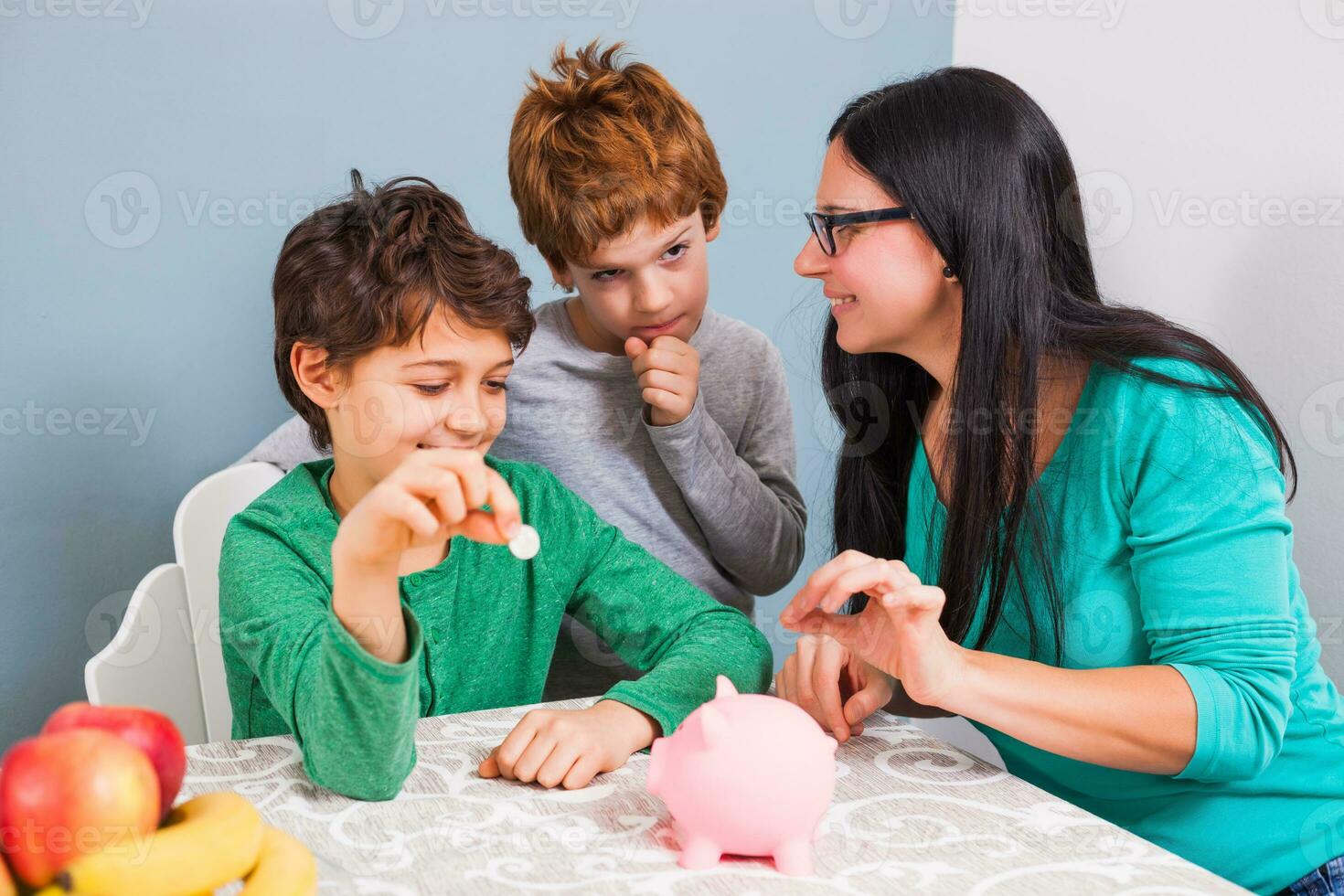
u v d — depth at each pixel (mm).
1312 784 823
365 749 637
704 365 1271
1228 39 1357
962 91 856
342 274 842
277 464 1247
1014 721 719
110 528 1350
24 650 1318
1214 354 825
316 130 1381
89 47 1270
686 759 587
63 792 398
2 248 1263
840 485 1037
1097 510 838
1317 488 1285
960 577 859
